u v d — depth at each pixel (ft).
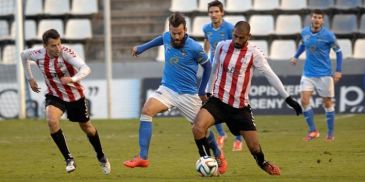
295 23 195.52
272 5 198.49
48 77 81.61
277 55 189.88
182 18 80.07
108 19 168.55
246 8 198.08
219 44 76.89
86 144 122.62
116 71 182.39
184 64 82.17
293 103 73.77
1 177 82.02
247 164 91.97
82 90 82.64
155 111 82.38
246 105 76.54
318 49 124.57
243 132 76.69
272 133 135.64
